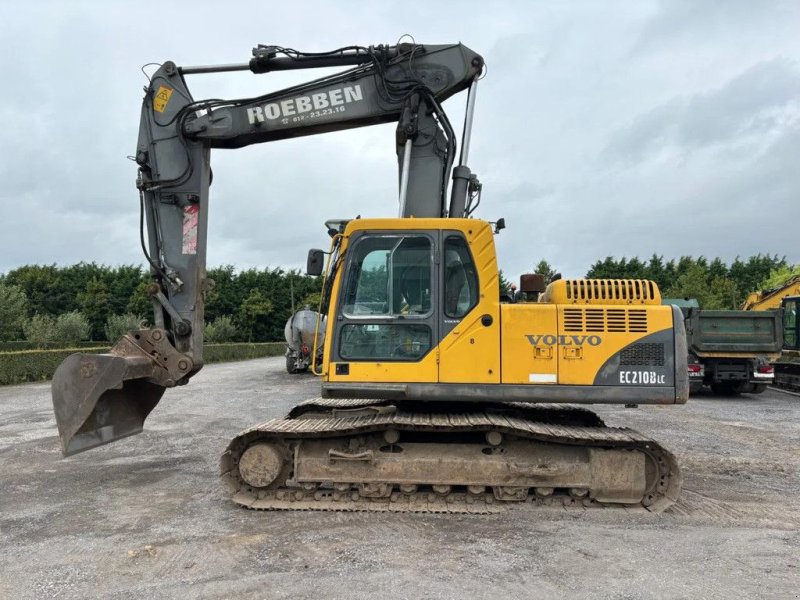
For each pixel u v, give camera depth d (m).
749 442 8.98
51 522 5.27
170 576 4.09
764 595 3.81
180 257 6.41
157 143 6.49
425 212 6.43
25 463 7.57
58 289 54.47
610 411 12.48
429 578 4.05
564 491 5.84
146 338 6.17
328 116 6.55
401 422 5.54
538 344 5.59
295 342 21.73
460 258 5.73
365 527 5.12
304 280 60.16
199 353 6.42
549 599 3.74
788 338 17.52
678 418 11.38
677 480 5.59
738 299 43.66
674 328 5.61
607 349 5.58
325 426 5.79
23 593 3.83
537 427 5.73
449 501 5.72
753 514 5.56
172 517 5.40
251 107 6.54
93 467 7.36
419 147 6.48
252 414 11.89
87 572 4.16
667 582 4.01
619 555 4.49
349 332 5.72
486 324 5.62
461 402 6.10
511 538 4.85
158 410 12.47
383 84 6.47
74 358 5.66
